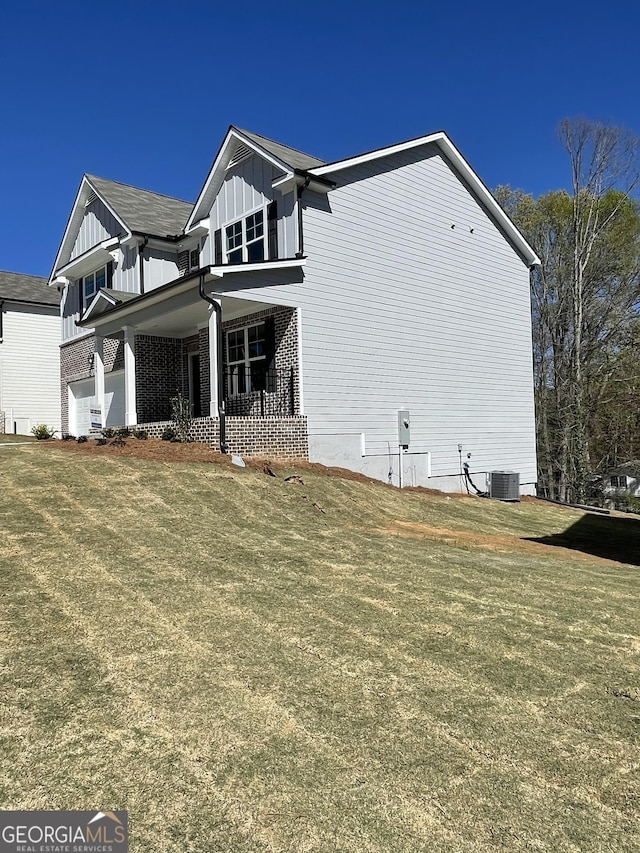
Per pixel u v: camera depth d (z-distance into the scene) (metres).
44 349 24.83
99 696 3.59
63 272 21.12
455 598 5.72
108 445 12.05
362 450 14.27
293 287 13.24
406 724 3.45
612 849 2.54
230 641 4.43
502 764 3.11
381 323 15.02
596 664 4.36
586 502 27.22
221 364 12.09
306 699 3.67
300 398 13.23
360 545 7.70
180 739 3.21
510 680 4.04
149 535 7.09
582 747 3.28
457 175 17.48
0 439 16.02
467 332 17.39
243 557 6.61
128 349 14.98
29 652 4.08
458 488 16.73
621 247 29.11
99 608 4.89
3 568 5.65
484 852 2.50
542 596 6.00
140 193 20.62
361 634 4.69
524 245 19.19
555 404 30.14
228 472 10.61
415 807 2.77
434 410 16.23
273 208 14.04
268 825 2.62
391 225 15.44
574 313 28.06
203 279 12.02
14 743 3.11
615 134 27.19
